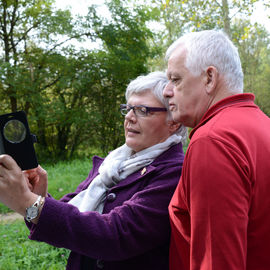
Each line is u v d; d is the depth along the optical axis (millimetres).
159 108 1643
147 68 18188
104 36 15602
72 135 17781
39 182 1481
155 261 1438
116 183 1673
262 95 30828
